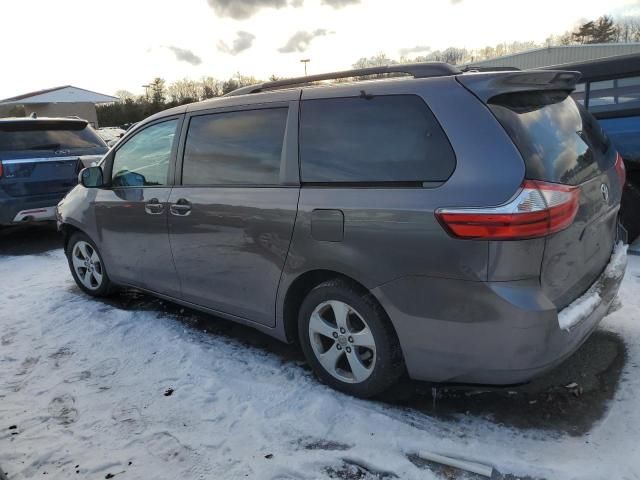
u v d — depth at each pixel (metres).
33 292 5.27
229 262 3.42
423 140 2.59
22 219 7.01
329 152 2.91
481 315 2.40
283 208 3.02
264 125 3.24
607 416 2.73
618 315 3.81
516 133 2.42
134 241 4.15
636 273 4.54
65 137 7.66
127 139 4.25
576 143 2.81
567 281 2.60
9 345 4.00
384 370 2.79
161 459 2.60
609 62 5.19
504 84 2.57
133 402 3.11
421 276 2.52
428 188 2.51
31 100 40.91
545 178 2.37
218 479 2.44
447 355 2.55
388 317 2.75
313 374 3.30
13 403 3.17
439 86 2.62
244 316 3.49
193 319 4.31
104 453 2.67
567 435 2.61
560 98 2.96
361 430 2.71
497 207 2.30
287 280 3.10
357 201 2.71
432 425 2.74
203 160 3.59
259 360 3.53
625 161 5.17
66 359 3.72
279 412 2.91
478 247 2.35
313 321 3.07
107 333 4.10
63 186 7.32
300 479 2.42
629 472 2.31
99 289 4.82
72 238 4.95
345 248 2.76
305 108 3.05
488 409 2.86
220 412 2.95
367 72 3.02
